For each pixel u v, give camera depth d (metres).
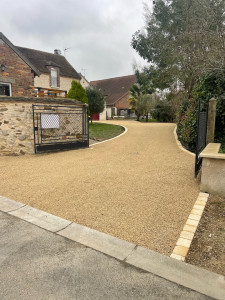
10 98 7.35
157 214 3.34
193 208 3.48
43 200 3.93
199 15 11.23
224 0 10.83
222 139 7.25
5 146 7.49
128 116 32.72
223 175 3.89
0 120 7.40
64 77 21.94
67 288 2.01
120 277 2.14
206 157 3.96
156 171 5.42
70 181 4.85
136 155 7.28
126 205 3.65
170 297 1.92
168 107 23.08
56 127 8.26
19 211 3.52
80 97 14.61
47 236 2.83
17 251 2.53
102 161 6.58
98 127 15.12
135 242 2.69
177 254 2.45
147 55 17.91
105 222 3.15
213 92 7.53
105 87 36.00
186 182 4.62
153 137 11.13
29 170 5.76
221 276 2.14
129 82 34.22
